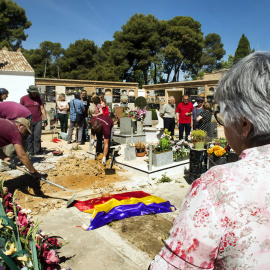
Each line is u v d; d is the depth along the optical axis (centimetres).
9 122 368
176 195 467
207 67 4862
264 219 69
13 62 1725
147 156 716
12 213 183
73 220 362
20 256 153
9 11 3803
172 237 78
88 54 3722
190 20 4334
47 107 1856
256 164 76
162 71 4697
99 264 263
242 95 80
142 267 260
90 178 539
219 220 71
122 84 2336
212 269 73
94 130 612
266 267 69
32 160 617
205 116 776
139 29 3991
